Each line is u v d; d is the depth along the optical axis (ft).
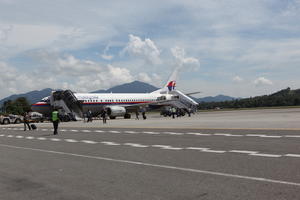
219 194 19.81
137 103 177.78
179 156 34.83
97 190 21.74
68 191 21.72
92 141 54.24
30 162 34.22
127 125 97.55
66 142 54.49
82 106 154.71
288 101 515.91
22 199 20.21
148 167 29.19
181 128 75.77
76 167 30.45
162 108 193.26
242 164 29.09
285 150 36.68
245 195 19.43
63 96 155.12
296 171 25.64
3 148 48.62
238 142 45.34
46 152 42.22
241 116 144.25
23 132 85.40
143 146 44.55
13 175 27.55
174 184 22.65
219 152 36.73
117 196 20.12
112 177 25.54
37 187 23.12
